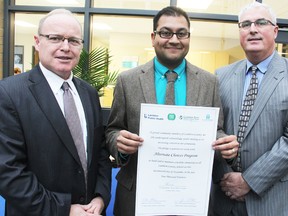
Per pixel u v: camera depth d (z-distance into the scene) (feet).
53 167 4.33
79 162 4.52
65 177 4.42
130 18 13.66
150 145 4.67
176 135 4.66
